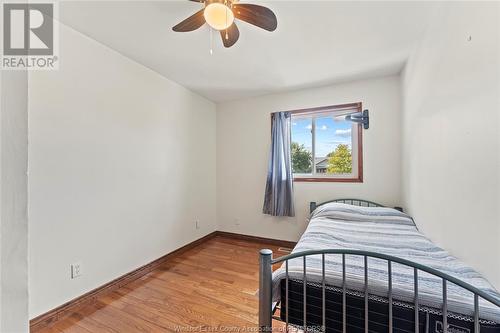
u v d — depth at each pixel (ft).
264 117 11.23
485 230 3.53
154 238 8.37
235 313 5.77
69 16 5.40
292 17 5.48
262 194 11.31
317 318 3.83
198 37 6.30
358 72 8.63
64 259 5.67
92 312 5.79
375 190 9.20
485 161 3.51
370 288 3.52
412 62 7.07
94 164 6.38
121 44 6.62
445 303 2.97
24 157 1.04
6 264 0.97
